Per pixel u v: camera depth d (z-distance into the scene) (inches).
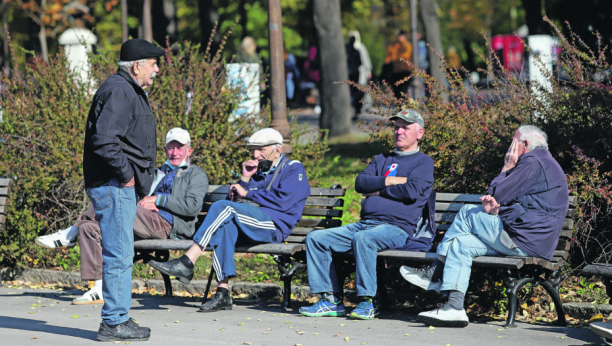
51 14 1537.9
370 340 323.9
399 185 383.9
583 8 717.9
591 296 391.9
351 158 872.3
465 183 429.4
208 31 1259.8
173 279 472.7
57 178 548.1
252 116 580.7
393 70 1211.2
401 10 2561.5
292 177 415.8
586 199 395.9
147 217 423.8
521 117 426.0
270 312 394.9
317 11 1054.4
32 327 353.1
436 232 412.8
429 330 344.2
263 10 2098.9
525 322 367.9
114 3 1722.4
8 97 569.6
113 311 320.2
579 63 430.6
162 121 559.8
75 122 552.7
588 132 407.5
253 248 397.1
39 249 516.4
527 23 995.3
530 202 349.7
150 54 315.9
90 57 577.6
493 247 350.9
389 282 436.8
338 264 397.7
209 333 340.2
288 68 1562.5
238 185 418.9
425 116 440.8
